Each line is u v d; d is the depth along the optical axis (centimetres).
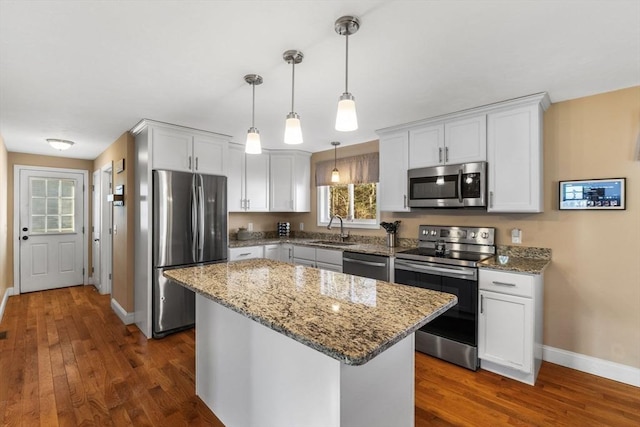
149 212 318
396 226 371
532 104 252
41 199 495
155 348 297
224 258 373
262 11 147
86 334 329
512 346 238
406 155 330
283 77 218
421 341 288
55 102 263
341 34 161
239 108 281
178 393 225
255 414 167
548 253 271
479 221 312
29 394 222
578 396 221
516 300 236
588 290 254
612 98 244
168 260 327
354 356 93
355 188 444
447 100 262
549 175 270
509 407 209
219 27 160
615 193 241
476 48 181
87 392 226
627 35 167
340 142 421
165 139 328
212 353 205
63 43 173
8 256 462
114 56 188
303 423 137
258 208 452
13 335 324
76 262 527
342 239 434
